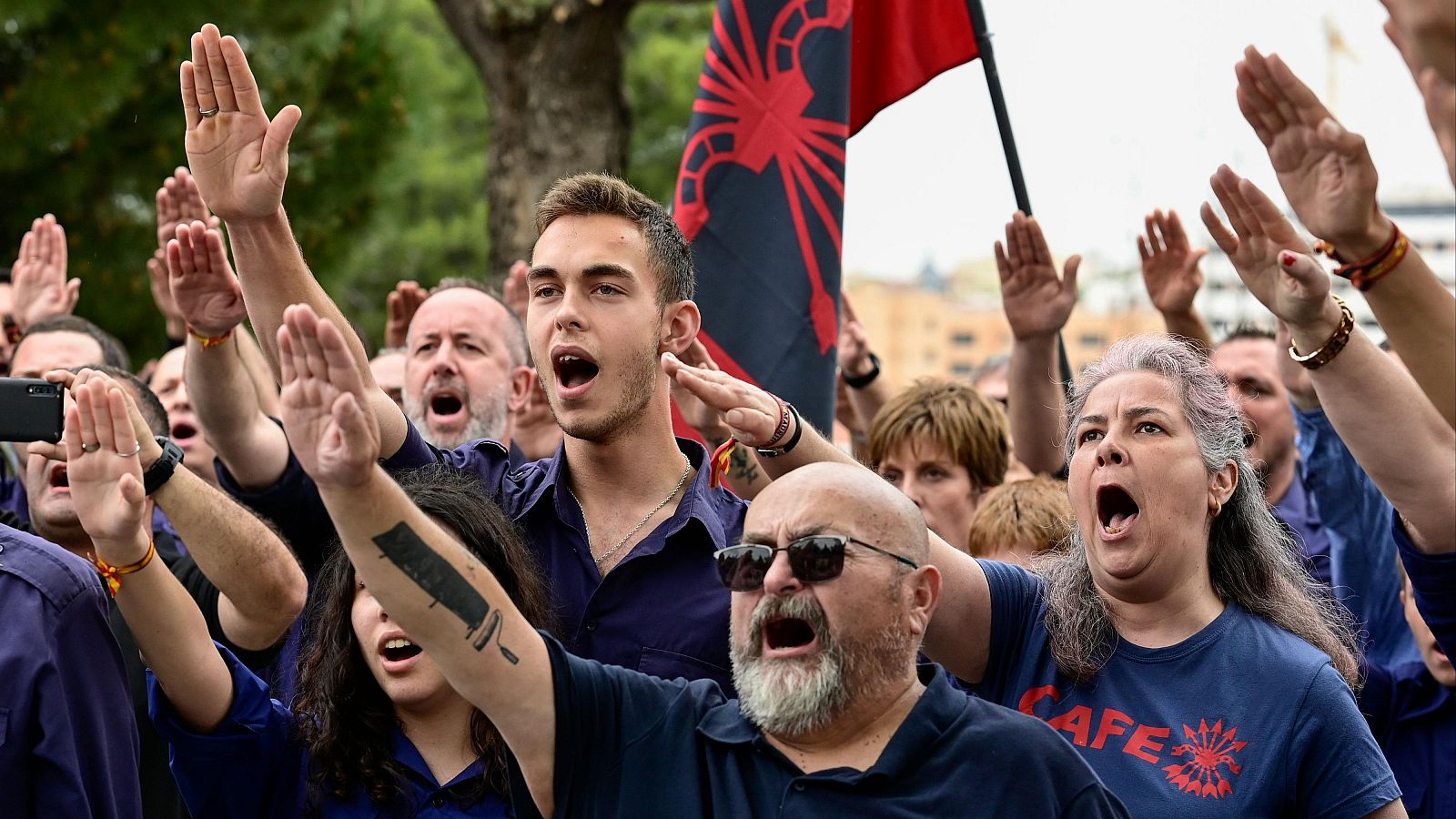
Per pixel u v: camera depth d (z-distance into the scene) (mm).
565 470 5766
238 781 5125
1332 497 7215
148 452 5102
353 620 5219
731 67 7734
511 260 14273
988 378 10945
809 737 4555
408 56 16266
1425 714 6477
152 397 6566
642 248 5652
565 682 4566
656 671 5375
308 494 6684
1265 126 4520
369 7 15047
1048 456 8172
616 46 14391
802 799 4441
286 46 14406
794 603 4523
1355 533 7180
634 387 5578
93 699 5211
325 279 14219
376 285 20344
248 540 5250
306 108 14102
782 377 7492
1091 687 5285
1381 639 7172
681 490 5738
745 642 4578
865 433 9328
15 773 5000
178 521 5145
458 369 7832
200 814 5133
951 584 5434
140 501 4867
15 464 7852
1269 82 4465
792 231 7629
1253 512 5523
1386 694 6535
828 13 7820
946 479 7777
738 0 7770
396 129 14453
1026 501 7020
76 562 5309
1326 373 4934
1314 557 7895
